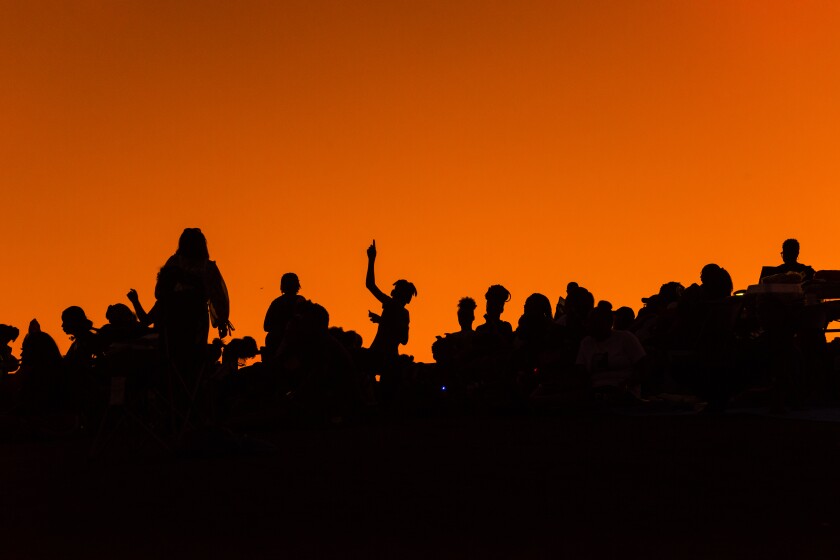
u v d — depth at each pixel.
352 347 13.40
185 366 8.40
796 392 10.98
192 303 8.34
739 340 10.90
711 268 11.15
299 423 11.49
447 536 4.00
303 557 3.69
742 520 4.20
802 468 5.93
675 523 4.16
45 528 4.45
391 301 13.45
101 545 4.00
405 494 5.21
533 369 12.51
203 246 8.51
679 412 11.45
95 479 6.39
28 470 7.15
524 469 6.16
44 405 11.20
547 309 12.82
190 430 8.08
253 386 11.72
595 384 11.59
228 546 3.91
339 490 5.44
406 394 13.17
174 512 4.81
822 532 3.92
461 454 7.21
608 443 7.69
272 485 5.76
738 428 8.79
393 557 3.65
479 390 12.48
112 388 7.99
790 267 12.77
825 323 11.70
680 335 11.11
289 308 13.09
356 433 9.92
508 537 3.96
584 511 4.52
